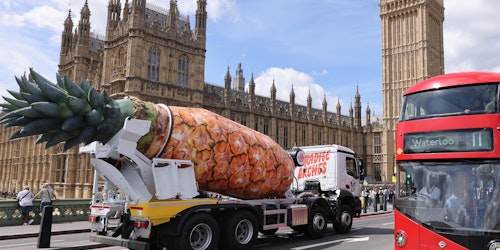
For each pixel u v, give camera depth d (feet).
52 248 46.80
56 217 75.36
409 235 30.35
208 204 38.81
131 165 37.06
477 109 29.78
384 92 294.46
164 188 36.76
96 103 33.86
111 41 167.53
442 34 307.78
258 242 52.26
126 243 36.11
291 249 46.29
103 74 166.09
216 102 195.93
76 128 33.35
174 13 168.66
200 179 40.91
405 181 31.81
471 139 29.30
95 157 38.37
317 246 48.52
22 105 31.55
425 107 32.27
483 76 30.91
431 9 291.38
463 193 28.89
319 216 55.26
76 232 65.46
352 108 299.38
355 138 299.17
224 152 41.47
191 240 37.29
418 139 31.83
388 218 96.17
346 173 65.10
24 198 69.21
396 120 286.46
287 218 49.19
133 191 36.27
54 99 31.89
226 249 40.14
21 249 46.57
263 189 46.96
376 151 298.35
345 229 61.26
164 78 161.07
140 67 153.48
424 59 278.26
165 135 38.04
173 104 162.61
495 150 28.25
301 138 250.37
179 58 168.76
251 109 213.66
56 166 190.39
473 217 28.04
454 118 30.37
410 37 288.51
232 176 42.70
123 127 35.14
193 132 39.70
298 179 66.80
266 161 46.01
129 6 176.14
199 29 176.35
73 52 214.90
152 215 34.99
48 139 33.37
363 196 114.01
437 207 29.53
